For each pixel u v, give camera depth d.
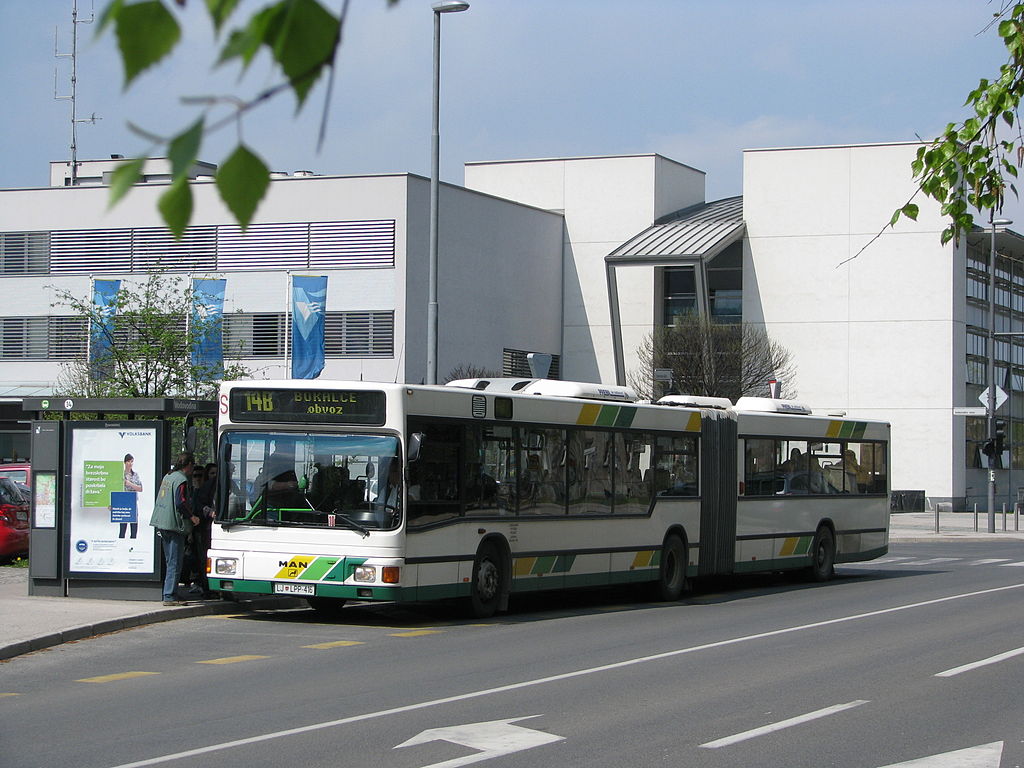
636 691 10.70
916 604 19.27
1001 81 8.51
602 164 60.88
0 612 15.45
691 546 20.75
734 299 59.78
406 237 50.25
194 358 26.17
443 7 24.28
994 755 8.09
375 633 15.11
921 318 57.44
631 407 19.62
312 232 50.97
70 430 17.06
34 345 52.62
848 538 25.02
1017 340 67.06
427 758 7.84
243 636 14.61
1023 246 62.53
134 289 41.19
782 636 14.95
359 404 15.80
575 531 18.41
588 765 7.73
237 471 16.17
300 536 15.72
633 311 60.22
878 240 57.94
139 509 16.83
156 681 11.18
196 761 7.71
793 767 7.73
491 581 17.02
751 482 22.36
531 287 58.19
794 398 56.34
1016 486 66.50
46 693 10.52
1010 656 13.12
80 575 16.98
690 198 65.38
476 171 62.44
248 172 1.96
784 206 59.16
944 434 57.16
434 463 16.08
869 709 9.88
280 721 9.15
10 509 23.00
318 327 43.84
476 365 53.97
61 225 52.50
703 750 8.22
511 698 10.28
